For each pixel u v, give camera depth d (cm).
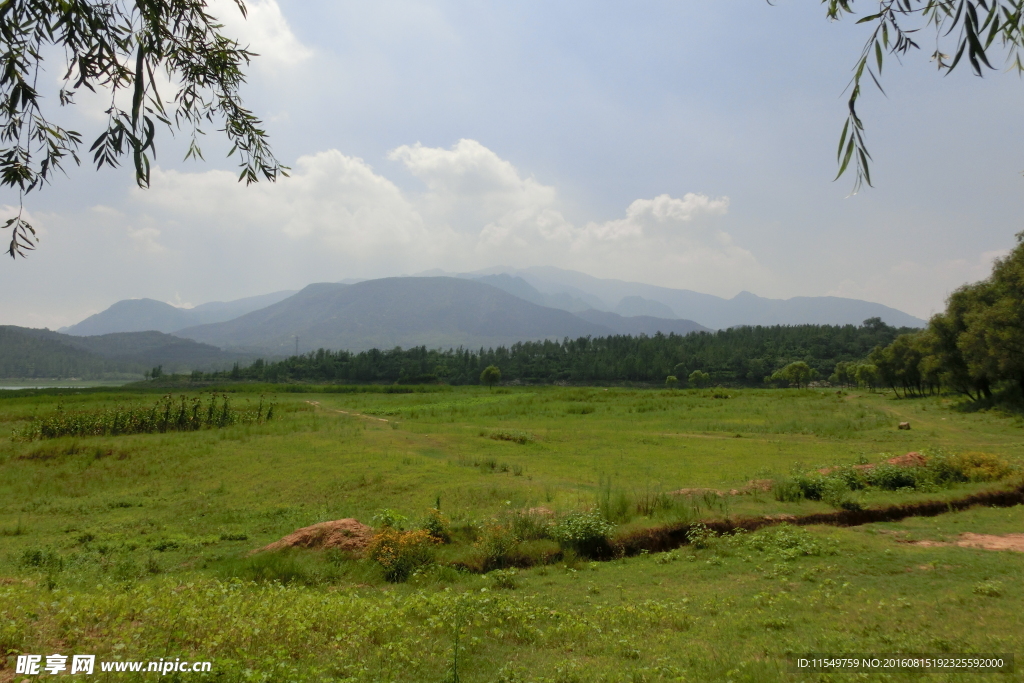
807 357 13350
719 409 4334
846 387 11525
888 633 555
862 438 2653
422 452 2280
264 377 12812
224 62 418
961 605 626
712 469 1938
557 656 558
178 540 1130
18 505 1539
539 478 1780
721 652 544
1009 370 3438
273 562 909
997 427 2911
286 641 545
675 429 3156
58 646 474
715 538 1054
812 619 625
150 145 331
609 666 521
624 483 1706
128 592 666
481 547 1005
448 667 514
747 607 699
